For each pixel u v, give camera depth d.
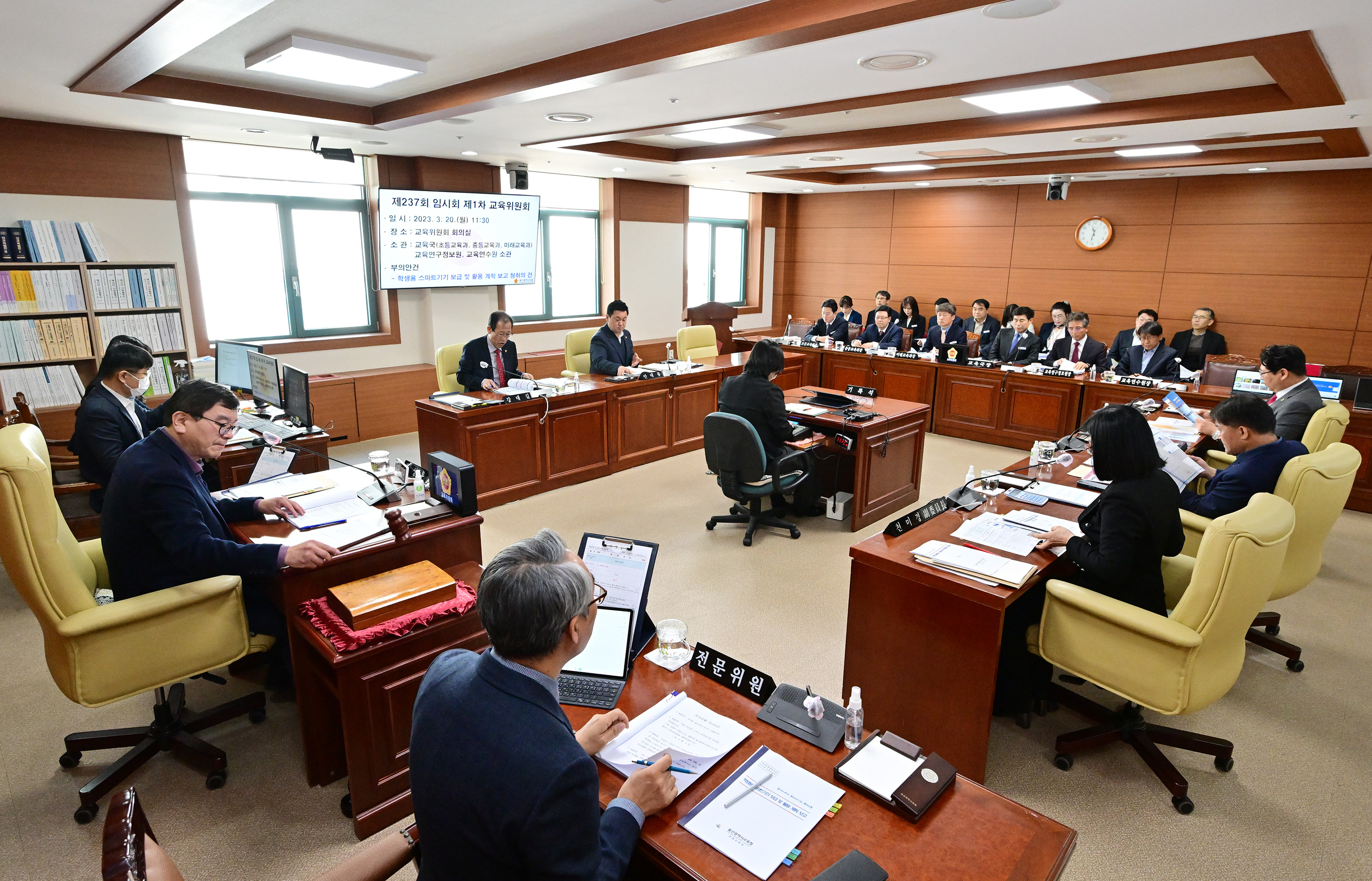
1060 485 3.16
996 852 1.23
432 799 1.07
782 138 5.96
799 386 7.14
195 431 2.17
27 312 4.49
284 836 2.10
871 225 9.55
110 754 2.48
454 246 6.77
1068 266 8.02
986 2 2.26
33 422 3.79
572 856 1.01
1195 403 5.32
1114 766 2.47
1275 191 6.73
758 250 10.18
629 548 1.80
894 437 4.66
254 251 5.97
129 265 4.96
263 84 3.96
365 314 6.75
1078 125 4.56
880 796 1.33
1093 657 2.24
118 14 2.47
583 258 8.27
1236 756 2.54
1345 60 2.98
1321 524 2.73
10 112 4.29
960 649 2.26
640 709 1.59
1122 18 2.55
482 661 1.14
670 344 8.60
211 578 2.20
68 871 1.98
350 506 2.47
